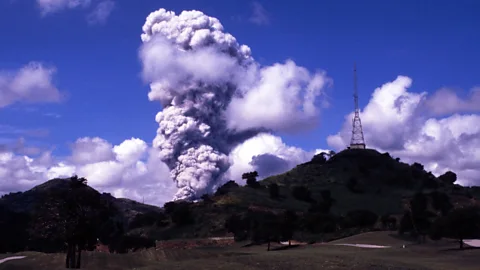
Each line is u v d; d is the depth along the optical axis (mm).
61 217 67812
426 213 148125
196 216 192625
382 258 75375
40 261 72375
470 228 90062
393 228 149250
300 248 110375
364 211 170875
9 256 78750
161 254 76438
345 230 156875
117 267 68688
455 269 63406
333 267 62219
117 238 129500
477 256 76250
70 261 69062
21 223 106875
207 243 148875
